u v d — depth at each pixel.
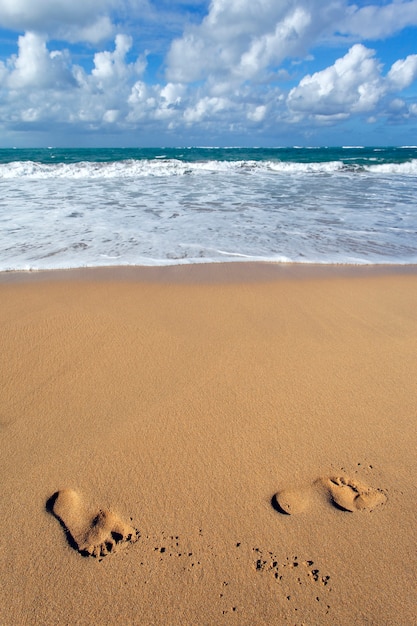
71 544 1.55
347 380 2.63
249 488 1.81
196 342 3.13
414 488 1.81
